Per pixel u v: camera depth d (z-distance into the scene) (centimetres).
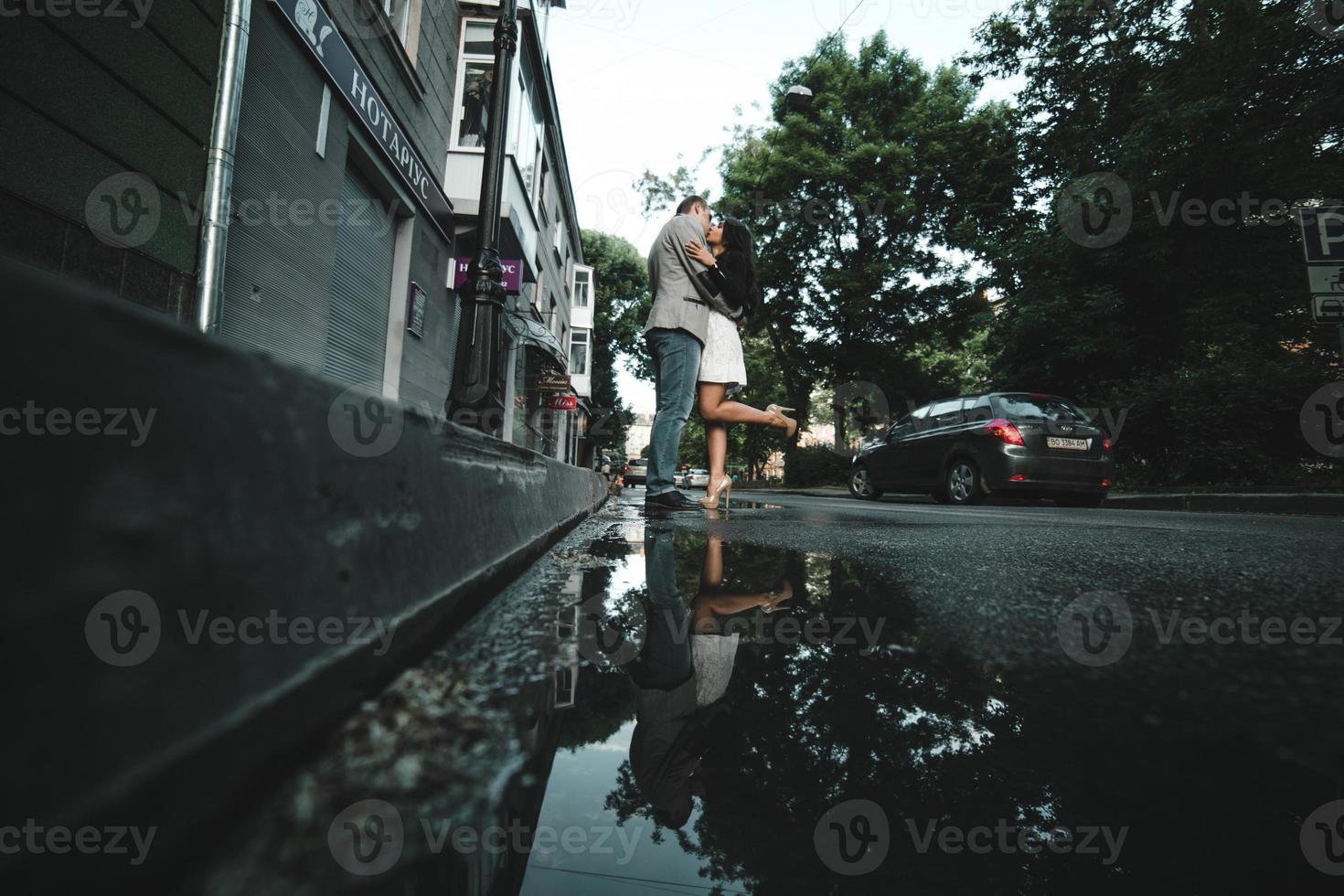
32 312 27
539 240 1506
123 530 33
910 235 1977
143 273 370
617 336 3853
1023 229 1455
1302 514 654
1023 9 1377
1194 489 890
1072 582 143
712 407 432
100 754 31
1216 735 57
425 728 53
